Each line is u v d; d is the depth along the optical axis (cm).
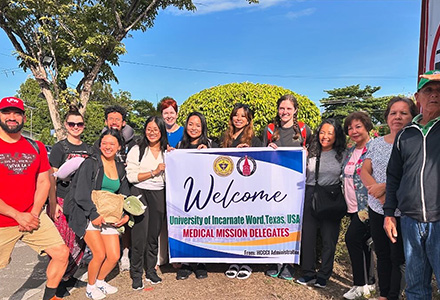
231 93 556
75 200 353
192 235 418
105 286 393
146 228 397
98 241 366
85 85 1258
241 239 412
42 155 350
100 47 1209
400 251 305
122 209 376
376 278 369
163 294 384
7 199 323
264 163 406
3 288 429
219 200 412
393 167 278
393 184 279
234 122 435
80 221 354
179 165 414
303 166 399
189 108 583
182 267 435
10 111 315
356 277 372
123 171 400
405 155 263
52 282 348
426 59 390
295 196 402
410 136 263
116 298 380
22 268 504
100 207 361
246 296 377
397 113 315
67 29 1205
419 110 347
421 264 260
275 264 431
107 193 368
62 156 416
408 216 260
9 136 326
